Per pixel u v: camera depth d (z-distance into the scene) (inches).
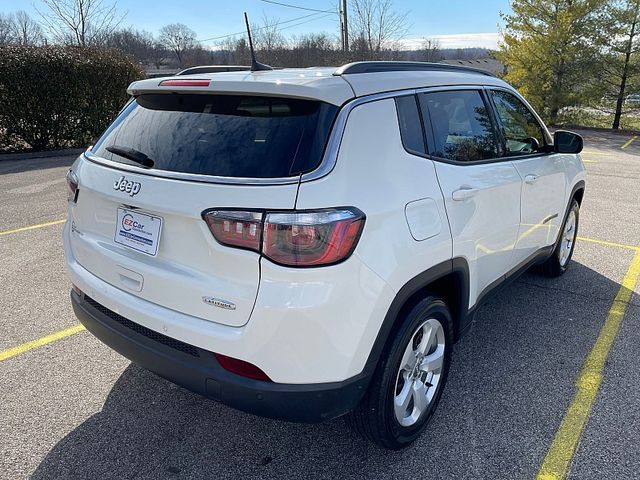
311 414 83.0
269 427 109.9
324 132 83.3
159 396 119.4
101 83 530.0
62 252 213.5
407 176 93.6
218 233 79.4
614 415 114.0
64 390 120.6
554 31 785.6
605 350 142.0
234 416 113.0
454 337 117.0
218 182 81.4
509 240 134.1
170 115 98.5
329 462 100.1
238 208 78.1
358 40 1123.9
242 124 89.0
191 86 94.5
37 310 160.1
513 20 832.9
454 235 103.4
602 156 539.5
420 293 99.4
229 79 91.8
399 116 97.3
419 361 103.6
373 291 83.2
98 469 97.2
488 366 133.9
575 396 121.0
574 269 203.0
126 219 93.7
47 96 493.0
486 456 101.8
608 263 209.8
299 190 77.7
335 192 79.6
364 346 84.4
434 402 108.7
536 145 156.1
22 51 481.1
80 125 525.0
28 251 214.1
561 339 148.1
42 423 109.3
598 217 281.1
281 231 76.5
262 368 79.9
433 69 117.6
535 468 98.7
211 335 81.8
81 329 149.4
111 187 94.5
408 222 90.3
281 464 99.5
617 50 798.5
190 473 96.9
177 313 87.0
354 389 85.3
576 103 820.6
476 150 121.3
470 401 119.1
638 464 99.4
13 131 486.9
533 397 120.6
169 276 86.0
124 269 93.9
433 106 108.3
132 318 92.4
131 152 95.1
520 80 844.0
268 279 77.6
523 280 192.2
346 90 88.5
